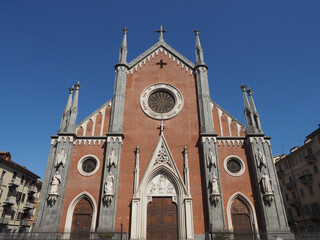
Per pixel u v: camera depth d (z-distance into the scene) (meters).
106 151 28.94
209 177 27.48
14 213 54.28
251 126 30.52
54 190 26.28
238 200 27.64
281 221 25.41
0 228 49.47
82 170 28.81
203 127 30.62
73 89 33.50
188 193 27.39
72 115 31.16
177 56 36.34
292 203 55.22
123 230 26.08
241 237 25.55
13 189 54.34
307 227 51.88
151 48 37.03
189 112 32.44
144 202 27.62
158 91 34.38
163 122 31.80
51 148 29.38
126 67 35.19
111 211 25.86
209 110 31.80
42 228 24.98
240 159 29.25
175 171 28.84
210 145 29.23
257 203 27.09
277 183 27.34
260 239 25.27
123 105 32.47
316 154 49.09
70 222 26.45
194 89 34.03
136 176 28.34
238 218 26.81
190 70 35.41
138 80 34.75
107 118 32.09
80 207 27.31
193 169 28.95
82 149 29.80
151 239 26.38
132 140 30.70
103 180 27.38
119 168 28.56
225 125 31.61
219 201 26.14
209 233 24.00
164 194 28.28
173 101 33.72
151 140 30.80
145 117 32.22
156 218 27.34
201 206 27.05
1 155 52.81
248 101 32.44
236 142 30.16
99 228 25.09
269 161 28.41
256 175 27.70
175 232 26.66
